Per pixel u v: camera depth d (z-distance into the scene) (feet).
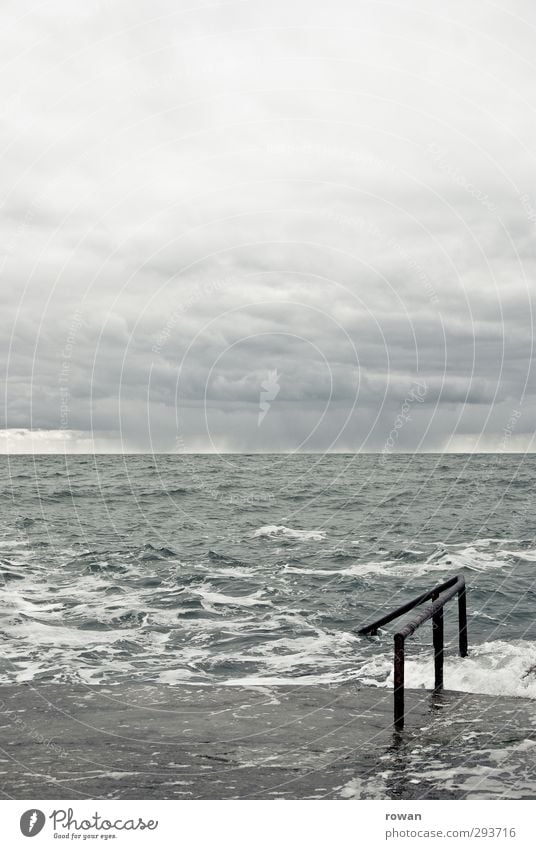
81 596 49.55
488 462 231.50
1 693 26.43
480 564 62.44
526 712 23.82
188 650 36.96
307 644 38.24
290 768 19.39
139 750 20.62
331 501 114.83
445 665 29.89
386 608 47.44
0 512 100.73
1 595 49.11
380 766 19.51
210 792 17.98
